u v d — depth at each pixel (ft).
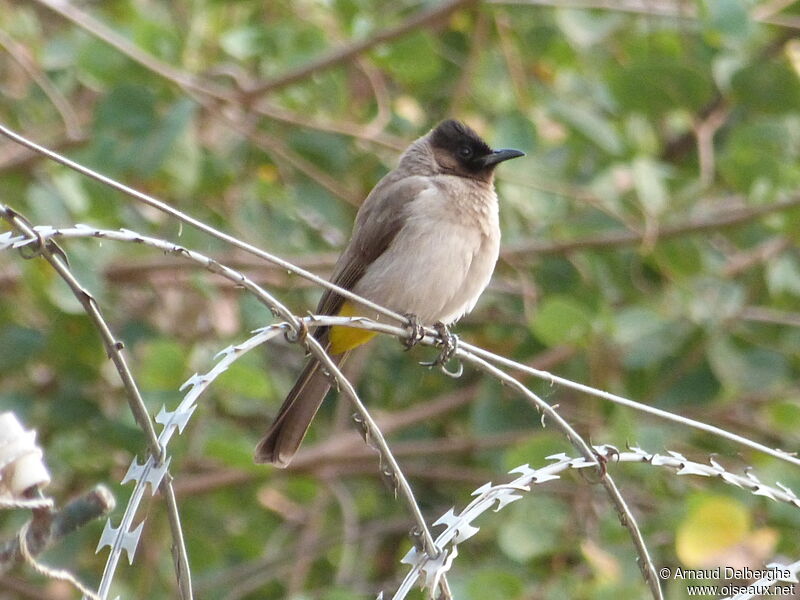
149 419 15.61
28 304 38.22
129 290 39.40
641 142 39.27
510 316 41.65
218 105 38.52
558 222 39.93
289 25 39.70
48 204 34.22
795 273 39.32
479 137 31.37
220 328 39.42
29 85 42.75
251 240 39.34
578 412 37.42
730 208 40.83
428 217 28.96
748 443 19.07
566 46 41.45
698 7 36.42
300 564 38.73
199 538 37.52
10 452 14.10
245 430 40.01
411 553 16.25
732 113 43.62
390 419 40.19
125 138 35.09
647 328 36.09
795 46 40.37
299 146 40.50
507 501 17.01
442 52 42.73
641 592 30.94
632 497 35.91
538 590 33.27
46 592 35.22
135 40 37.14
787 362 39.68
